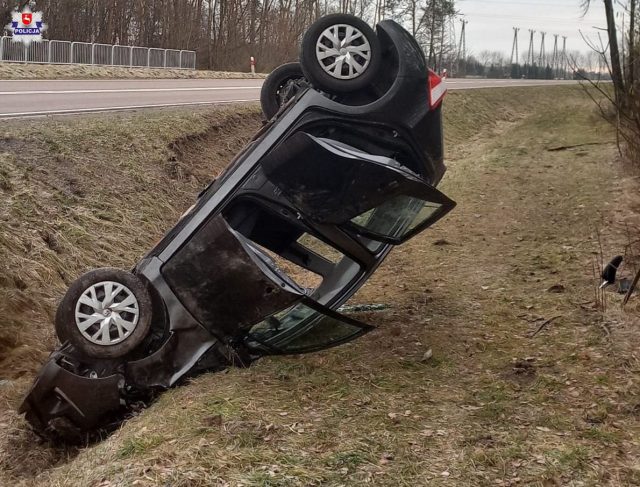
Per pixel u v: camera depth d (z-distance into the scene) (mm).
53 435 5059
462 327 6199
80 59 32719
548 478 3662
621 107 13016
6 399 5555
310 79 5293
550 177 13930
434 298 7188
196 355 5156
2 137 9867
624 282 6957
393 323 6355
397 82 5281
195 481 3549
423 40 67312
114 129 12188
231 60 53500
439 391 4832
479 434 4164
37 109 14305
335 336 5387
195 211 5176
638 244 8289
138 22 50719
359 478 3645
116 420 5066
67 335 4957
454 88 38656
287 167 5098
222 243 4988
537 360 5355
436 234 10141
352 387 4840
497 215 11094
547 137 21188
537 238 9492
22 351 6281
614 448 3986
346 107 5266
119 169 10758
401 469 3754
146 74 33219
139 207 10141
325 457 3848
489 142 22859
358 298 7512
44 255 7523
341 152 5031
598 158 15703
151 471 3674
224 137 15648
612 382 4852
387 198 5059
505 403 4602
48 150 10016
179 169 12195
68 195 9109
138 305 4992
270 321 5379
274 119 5422
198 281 5035
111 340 4977
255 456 3818
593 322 6066
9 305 6621
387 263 8898
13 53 28703
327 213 5121
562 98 47188
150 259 5203
